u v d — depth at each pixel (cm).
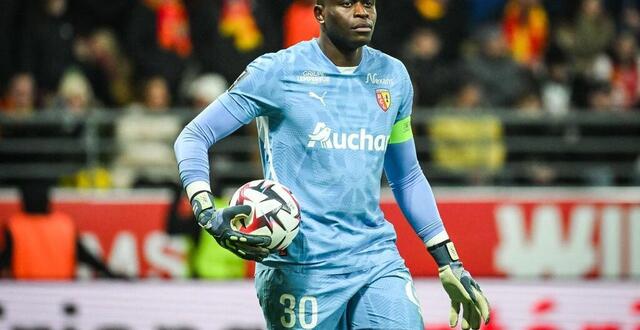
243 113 1645
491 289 2892
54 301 2923
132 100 4209
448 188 3762
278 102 1648
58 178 3816
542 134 3900
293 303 1664
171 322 2908
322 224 1655
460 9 4462
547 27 4628
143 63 4106
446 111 3766
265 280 1692
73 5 4441
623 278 3672
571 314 2875
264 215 1569
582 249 3675
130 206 3600
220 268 3269
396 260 1692
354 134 1662
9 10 4241
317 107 1652
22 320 2927
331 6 1648
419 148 3850
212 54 4075
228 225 1541
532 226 3666
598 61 4478
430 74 4094
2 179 3769
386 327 1641
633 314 2862
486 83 4072
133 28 4131
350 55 1675
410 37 4353
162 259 3575
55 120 3669
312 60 1667
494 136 3834
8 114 3656
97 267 3316
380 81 1694
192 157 1614
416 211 1748
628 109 4184
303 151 1653
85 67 4156
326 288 1652
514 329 2878
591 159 3944
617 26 4691
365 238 1669
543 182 3850
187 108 3941
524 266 3659
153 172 3716
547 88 4309
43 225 3247
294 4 4091
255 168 3725
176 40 4134
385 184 3784
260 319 2891
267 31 4134
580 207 3672
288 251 1652
